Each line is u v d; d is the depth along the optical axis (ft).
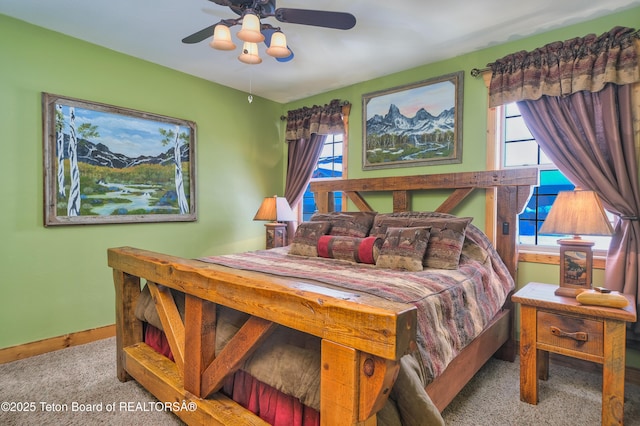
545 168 9.11
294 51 9.93
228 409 4.91
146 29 8.85
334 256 8.86
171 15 8.19
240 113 13.42
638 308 7.16
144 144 10.61
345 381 3.35
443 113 10.44
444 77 10.40
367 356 3.25
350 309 3.28
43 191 8.80
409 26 8.54
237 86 12.98
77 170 9.31
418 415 3.86
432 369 4.62
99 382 7.27
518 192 8.75
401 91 11.32
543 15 8.01
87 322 9.59
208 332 5.19
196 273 5.06
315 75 11.80
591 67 7.82
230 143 13.09
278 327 4.75
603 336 5.87
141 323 7.36
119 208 10.11
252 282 4.33
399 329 2.99
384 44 9.49
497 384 7.36
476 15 8.03
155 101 10.94
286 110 14.99
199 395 5.20
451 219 8.43
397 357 2.97
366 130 12.20
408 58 10.38
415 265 7.34
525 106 8.89
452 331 5.53
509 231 8.86
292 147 14.56
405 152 11.25
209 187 12.44
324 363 3.53
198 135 12.08
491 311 7.07
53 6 7.83
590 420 6.10
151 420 5.98
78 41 9.34
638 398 6.92
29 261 8.62
